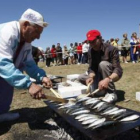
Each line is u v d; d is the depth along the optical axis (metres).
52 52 17.12
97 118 2.85
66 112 3.26
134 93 5.44
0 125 3.79
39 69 3.89
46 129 3.57
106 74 4.51
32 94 3.16
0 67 3.15
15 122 3.89
